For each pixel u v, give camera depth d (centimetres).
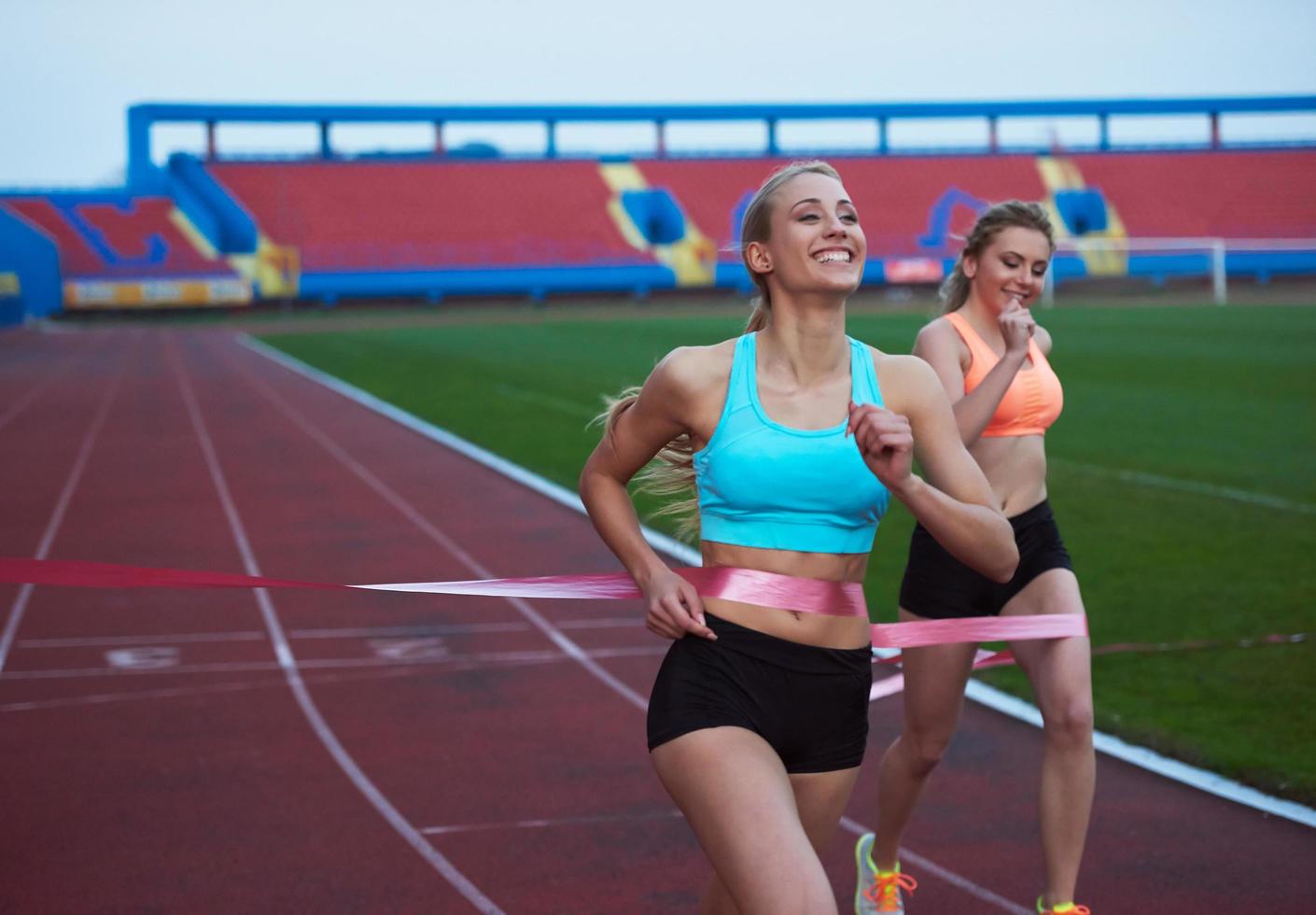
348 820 457
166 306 4678
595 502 260
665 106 5628
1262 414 1577
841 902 388
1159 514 1000
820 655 241
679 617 234
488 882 404
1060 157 5750
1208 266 5134
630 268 5106
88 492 1238
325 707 593
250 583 236
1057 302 4300
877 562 892
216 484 1277
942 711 343
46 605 783
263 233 4997
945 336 355
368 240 5038
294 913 384
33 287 4534
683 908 384
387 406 1900
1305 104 5838
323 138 5434
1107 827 439
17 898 396
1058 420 1550
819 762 246
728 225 5319
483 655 675
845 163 5659
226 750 535
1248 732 529
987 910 380
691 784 226
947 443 246
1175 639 675
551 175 5453
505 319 4169
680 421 246
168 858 425
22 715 582
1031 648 339
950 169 5666
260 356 2964
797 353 242
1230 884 395
